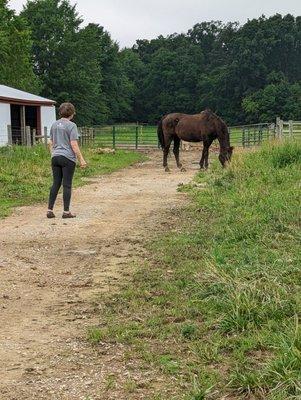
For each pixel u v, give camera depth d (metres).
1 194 10.62
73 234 7.29
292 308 3.95
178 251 6.11
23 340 3.88
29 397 3.06
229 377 3.11
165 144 16.27
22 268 5.74
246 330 3.75
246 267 4.93
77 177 13.97
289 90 66.38
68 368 3.42
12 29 46.09
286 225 6.56
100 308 4.46
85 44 59.28
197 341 3.69
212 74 78.75
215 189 10.30
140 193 11.06
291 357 3.09
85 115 58.84
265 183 10.02
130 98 81.56
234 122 73.50
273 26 76.31
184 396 2.95
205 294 4.49
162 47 90.56
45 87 56.47
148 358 3.47
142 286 4.94
